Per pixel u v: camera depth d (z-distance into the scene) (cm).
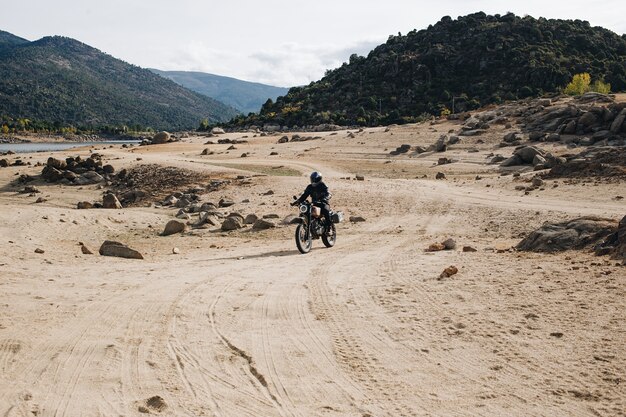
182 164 5162
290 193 3203
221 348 600
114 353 579
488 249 1231
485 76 15025
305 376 519
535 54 14912
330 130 12288
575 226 1126
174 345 608
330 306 776
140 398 468
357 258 1248
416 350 582
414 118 12900
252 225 2189
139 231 2156
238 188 3688
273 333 653
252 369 537
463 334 624
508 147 5478
